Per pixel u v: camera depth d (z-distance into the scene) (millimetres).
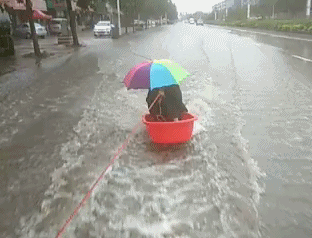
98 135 5344
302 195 3355
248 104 6836
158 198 3354
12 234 2908
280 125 5473
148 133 4957
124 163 4203
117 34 33000
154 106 5004
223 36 32844
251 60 13680
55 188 3658
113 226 2928
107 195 3434
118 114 6547
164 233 2818
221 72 10953
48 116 6500
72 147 4859
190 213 3086
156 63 4621
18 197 3508
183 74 4680
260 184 3580
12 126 5957
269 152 4414
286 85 8508
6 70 12648
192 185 3590
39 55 17172
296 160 4152
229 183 3613
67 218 3090
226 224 2912
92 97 8000
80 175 3941
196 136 5051
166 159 4285
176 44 24219
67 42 25219
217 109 6547
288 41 22969
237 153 4398
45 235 2877
